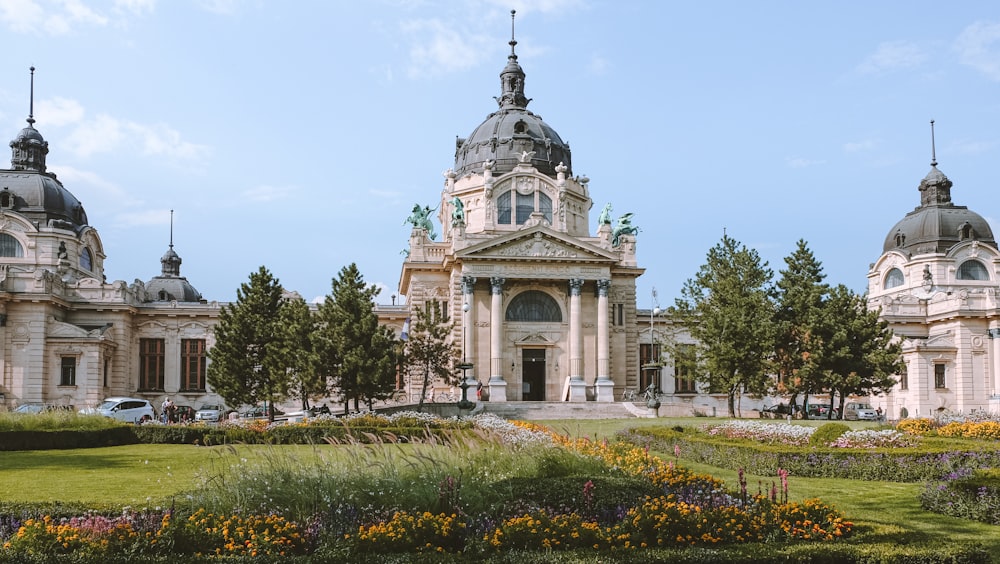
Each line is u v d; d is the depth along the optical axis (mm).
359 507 18344
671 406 71375
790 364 65500
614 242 86500
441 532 16875
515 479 21031
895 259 100875
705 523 17203
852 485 28672
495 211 83312
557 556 15406
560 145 90438
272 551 16156
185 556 15469
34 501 21219
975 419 56156
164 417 66250
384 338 61656
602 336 78500
